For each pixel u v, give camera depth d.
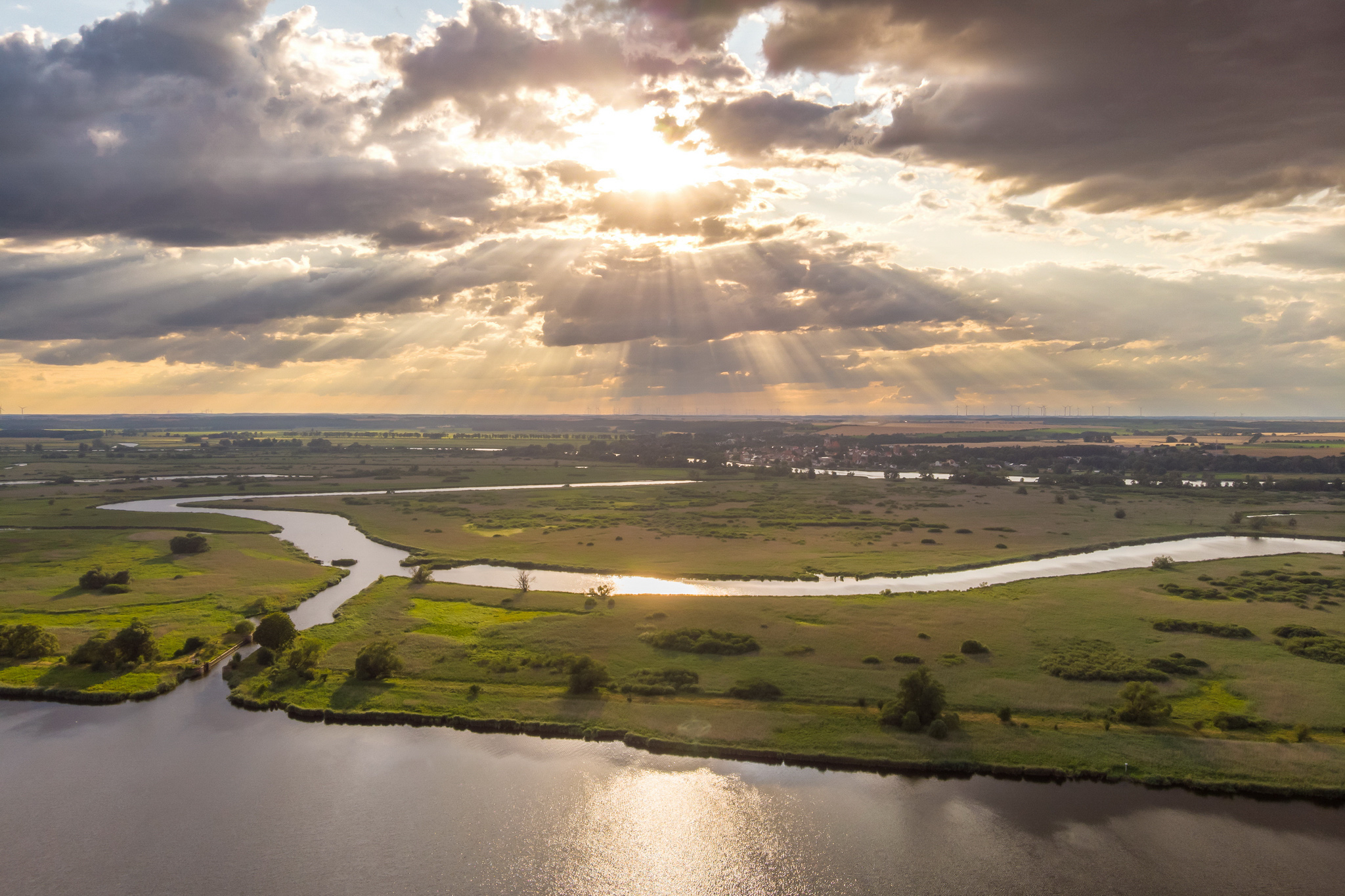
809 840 58.03
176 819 60.31
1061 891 52.28
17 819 60.12
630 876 54.53
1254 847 56.22
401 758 69.56
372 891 52.91
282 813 61.38
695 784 65.12
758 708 76.38
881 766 66.56
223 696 82.62
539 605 113.38
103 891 52.47
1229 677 83.00
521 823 60.34
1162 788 63.22
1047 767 65.44
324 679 84.56
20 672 85.81
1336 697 77.25
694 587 129.38
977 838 57.88
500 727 74.25
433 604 113.81
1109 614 106.62
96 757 69.44
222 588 122.44
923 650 91.69
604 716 75.31
